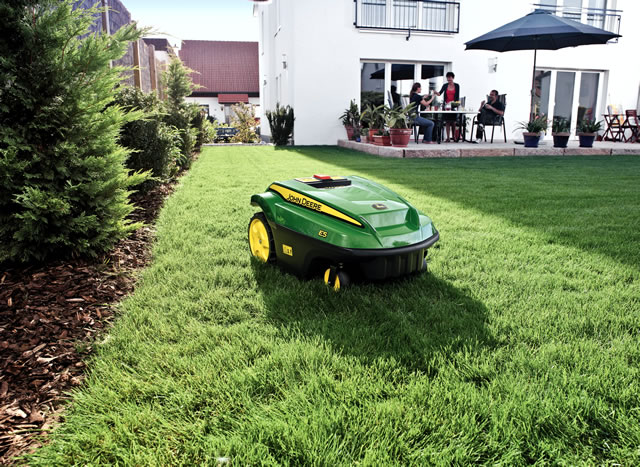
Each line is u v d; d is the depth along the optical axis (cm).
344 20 1434
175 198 590
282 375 209
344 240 280
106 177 370
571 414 183
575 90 1603
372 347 232
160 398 199
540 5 1508
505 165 945
